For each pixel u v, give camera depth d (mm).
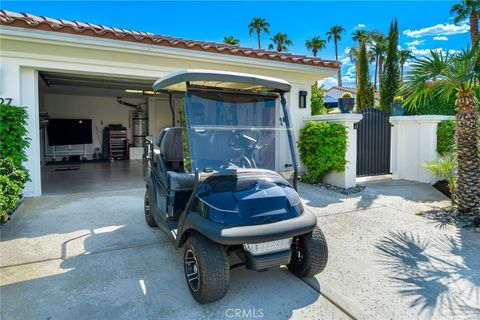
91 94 13992
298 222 2770
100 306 2695
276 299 2824
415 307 2699
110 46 6352
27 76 6121
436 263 3500
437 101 9789
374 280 3148
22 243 4008
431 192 6953
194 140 3158
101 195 6684
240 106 3451
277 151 3586
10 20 5484
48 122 12719
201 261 2629
